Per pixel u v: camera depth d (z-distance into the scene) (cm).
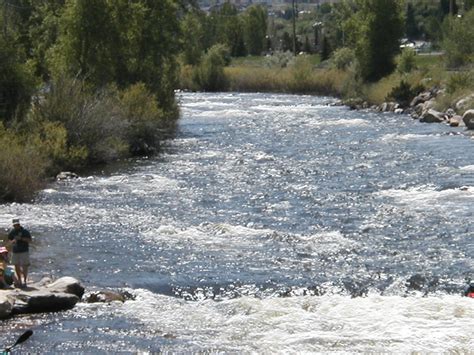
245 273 1991
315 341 1520
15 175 2861
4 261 1880
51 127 3519
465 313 1664
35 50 5194
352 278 1944
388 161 3688
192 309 1736
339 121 5550
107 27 4575
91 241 2298
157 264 2072
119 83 4691
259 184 3209
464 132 4675
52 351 1480
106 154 3806
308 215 2631
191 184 3222
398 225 2458
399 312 1672
